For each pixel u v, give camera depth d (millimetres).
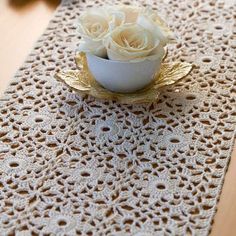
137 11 771
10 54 859
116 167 709
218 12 941
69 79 792
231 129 752
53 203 671
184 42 885
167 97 795
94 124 762
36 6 948
